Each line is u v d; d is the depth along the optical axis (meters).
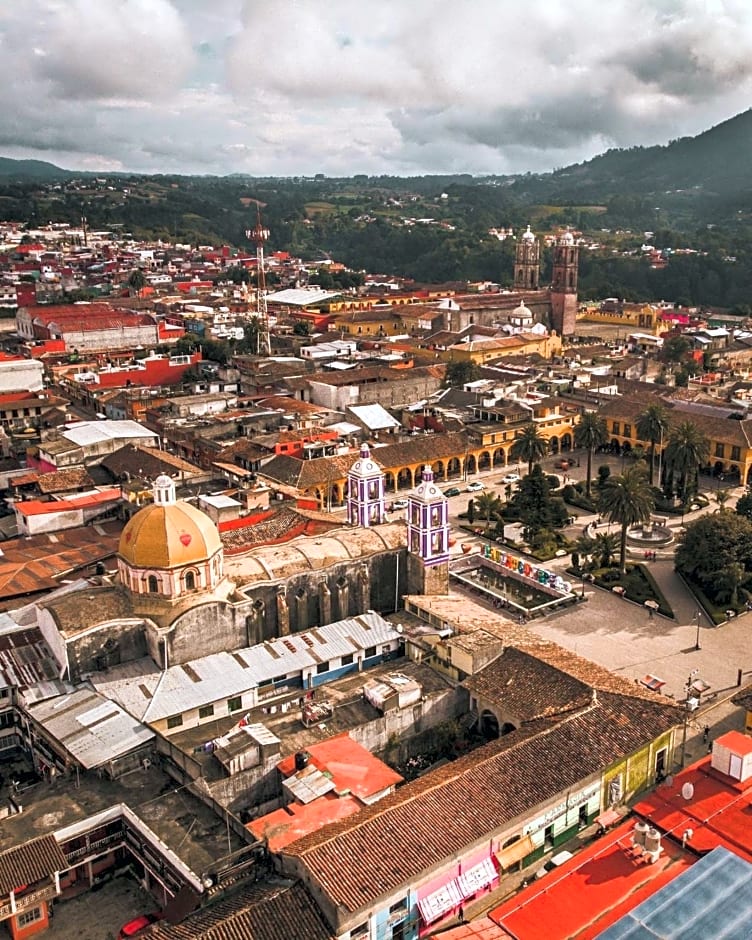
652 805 63.03
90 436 142.75
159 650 76.81
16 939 58.16
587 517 138.00
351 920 52.12
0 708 75.81
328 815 61.53
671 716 71.94
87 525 114.62
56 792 67.00
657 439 145.00
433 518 92.62
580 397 191.00
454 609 90.44
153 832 61.72
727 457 154.62
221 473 131.88
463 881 57.94
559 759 66.00
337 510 136.88
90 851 62.41
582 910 53.59
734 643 97.06
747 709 75.62
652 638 98.44
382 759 74.94
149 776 69.00
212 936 49.59
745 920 50.56
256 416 161.00
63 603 78.75
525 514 131.25
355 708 76.75
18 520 114.94
